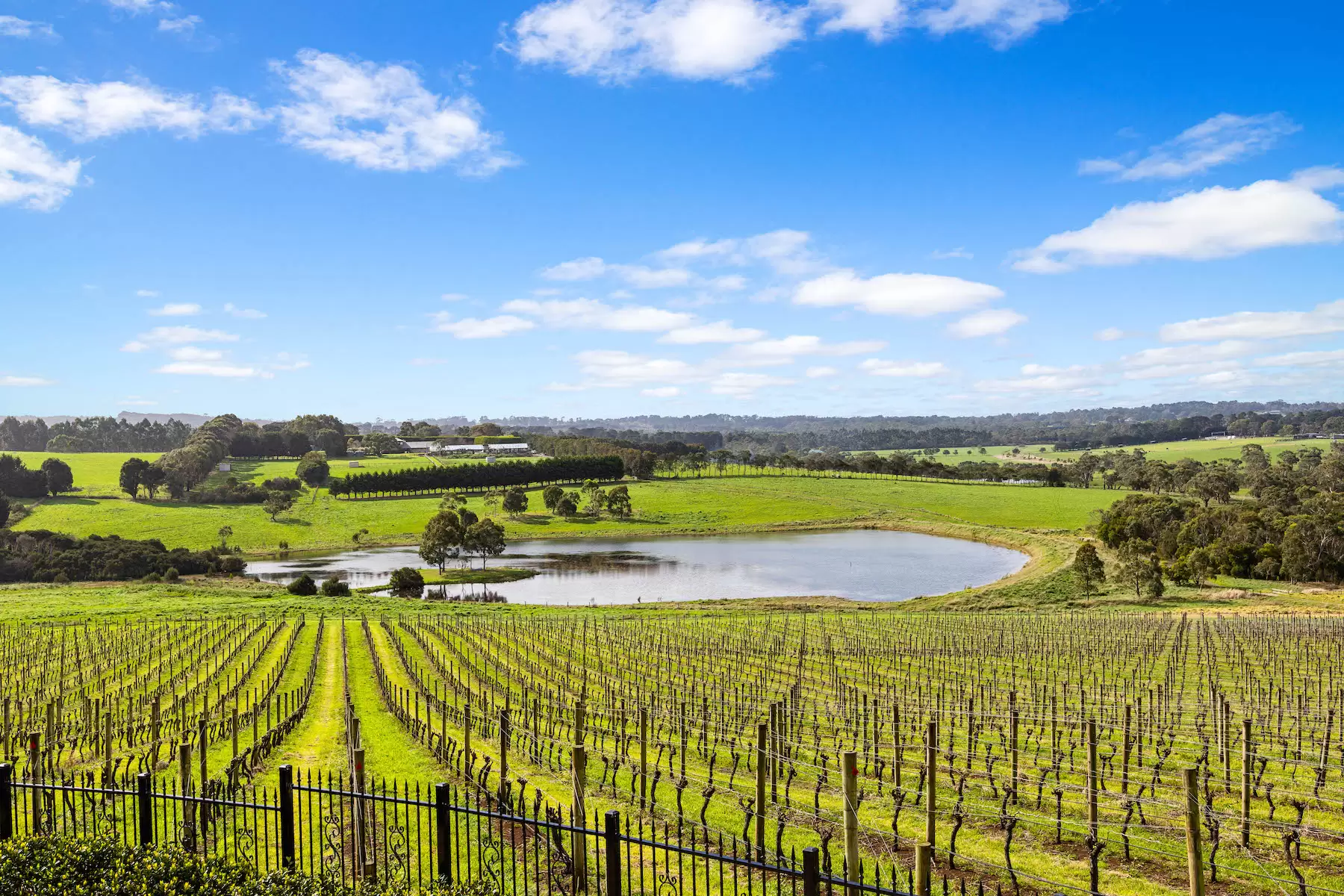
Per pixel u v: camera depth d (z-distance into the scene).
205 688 35.19
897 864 15.20
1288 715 25.62
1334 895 13.34
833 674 37.25
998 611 71.38
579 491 177.25
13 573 99.44
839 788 20.02
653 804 17.67
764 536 137.50
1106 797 18.44
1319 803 18.08
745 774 21.39
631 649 46.28
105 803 14.70
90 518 140.25
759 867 10.69
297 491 172.75
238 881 10.75
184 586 88.12
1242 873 14.41
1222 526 92.00
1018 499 162.62
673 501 167.25
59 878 10.59
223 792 17.12
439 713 28.72
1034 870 14.77
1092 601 73.88
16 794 17.23
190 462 169.12
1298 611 60.75
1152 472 157.00
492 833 16.50
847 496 170.00
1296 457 183.12
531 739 24.41
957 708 28.36
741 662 42.06
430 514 154.25
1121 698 30.42
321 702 31.83
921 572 101.69
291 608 66.62
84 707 25.58
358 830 13.18
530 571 105.12
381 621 59.03
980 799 18.88
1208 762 21.11
